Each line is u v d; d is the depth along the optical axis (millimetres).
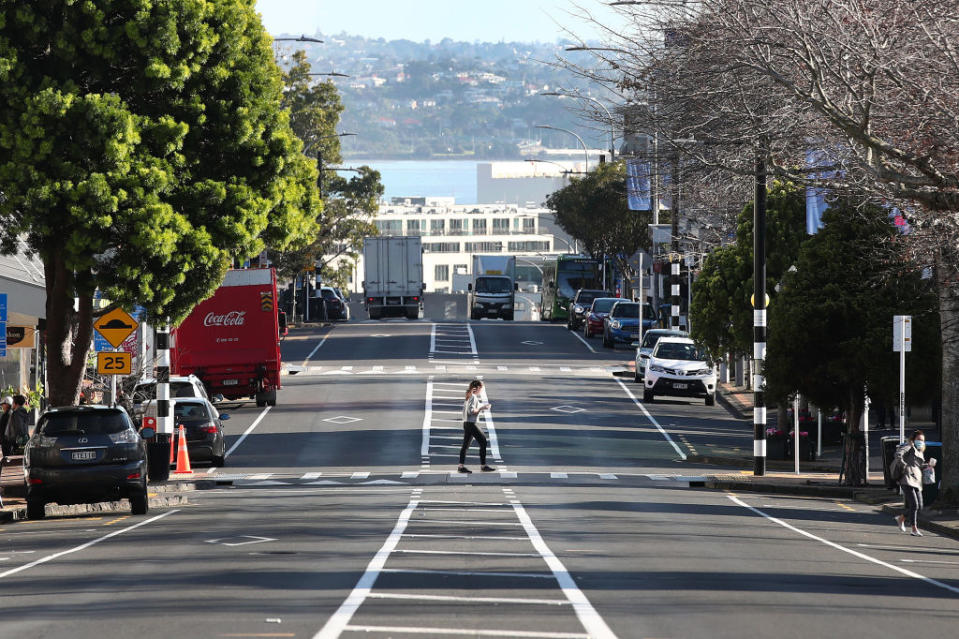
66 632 33562
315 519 61875
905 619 36719
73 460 64562
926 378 82062
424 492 75438
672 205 113562
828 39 56094
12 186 69812
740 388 143250
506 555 48688
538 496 72938
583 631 33312
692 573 45000
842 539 57531
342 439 104312
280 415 119250
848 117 58500
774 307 85500
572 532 56469
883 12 55531
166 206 71500
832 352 83750
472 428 86500
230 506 69562
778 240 108688
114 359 79625
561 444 102125
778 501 74750
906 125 57469
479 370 156625
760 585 42469
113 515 67438
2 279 86375
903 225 80188
